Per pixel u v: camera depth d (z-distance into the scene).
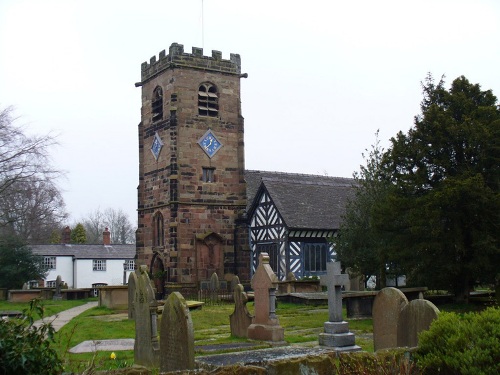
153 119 41.56
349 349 14.36
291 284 34.91
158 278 38.88
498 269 23.41
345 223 32.78
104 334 20.47
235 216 40.69
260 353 11.65
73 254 68.25
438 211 22.73
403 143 26.14
